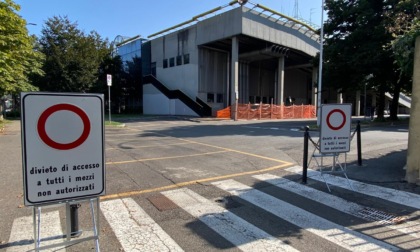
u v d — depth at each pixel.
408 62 6.16
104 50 41.31
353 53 22.39
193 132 16.94
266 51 35.81
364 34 21.95
